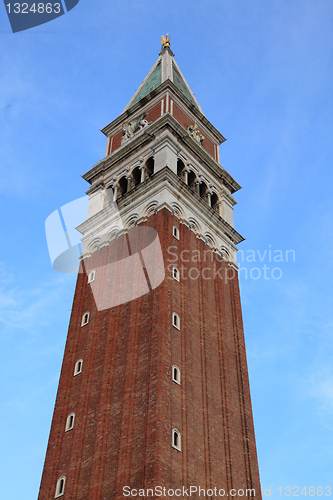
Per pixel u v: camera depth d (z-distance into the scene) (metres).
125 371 46.72
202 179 66.88
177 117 70.62
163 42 87.25
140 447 40.81
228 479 44.69
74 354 53.06
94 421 45.78
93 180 70.62
